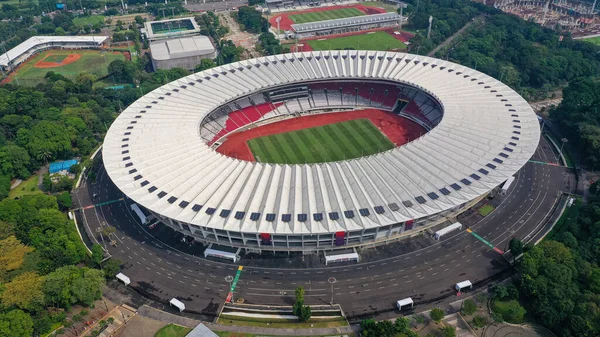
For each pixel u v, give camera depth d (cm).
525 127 18025
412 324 12425
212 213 14362
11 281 12838
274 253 15012
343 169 15962
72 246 14488
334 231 13538
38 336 12169
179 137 18438
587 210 15675
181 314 13000
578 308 11881
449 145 16962
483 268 14125
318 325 12525
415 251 14862
